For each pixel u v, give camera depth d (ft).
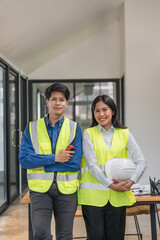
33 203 7.86
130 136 8.49
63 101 8.09
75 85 25.91
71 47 25.57
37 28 16.98
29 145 8.11
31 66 24.32
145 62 21.72
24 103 25.75
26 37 17.42
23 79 25.46
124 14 21.91
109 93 25.81
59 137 8.10
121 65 24.93
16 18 14.16
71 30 21.08
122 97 24.95
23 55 20.52
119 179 7.98
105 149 8.29
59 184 7.82
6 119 20.16
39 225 7.61
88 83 25.90
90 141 8.35
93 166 8.09
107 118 8.35
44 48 21.57
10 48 17.78
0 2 11.96
